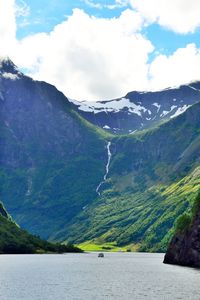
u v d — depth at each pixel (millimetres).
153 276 169125
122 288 132500
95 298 111188
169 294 117312
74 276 174250
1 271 193750
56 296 115125
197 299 108125
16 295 116875
